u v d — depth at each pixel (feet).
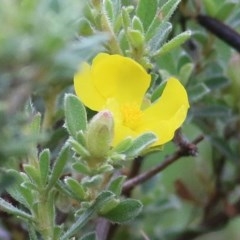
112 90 0.56
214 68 0.87
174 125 0.55
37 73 0.33
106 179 0.57
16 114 0.37
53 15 0.34
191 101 0.79
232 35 0.81
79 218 0.54
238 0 0.87
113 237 0.90
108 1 0.59
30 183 0.54
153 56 0.59
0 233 0.68
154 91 0.59
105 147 0.51
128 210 0.56
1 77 0.33
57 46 0.33
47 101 0.62
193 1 0.83
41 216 0.54
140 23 0.58
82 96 0.55
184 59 0.81
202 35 0.85
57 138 0.64
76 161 0.53
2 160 0.36
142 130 0.56
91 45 0.36
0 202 0.54
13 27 0.32
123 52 0.60
